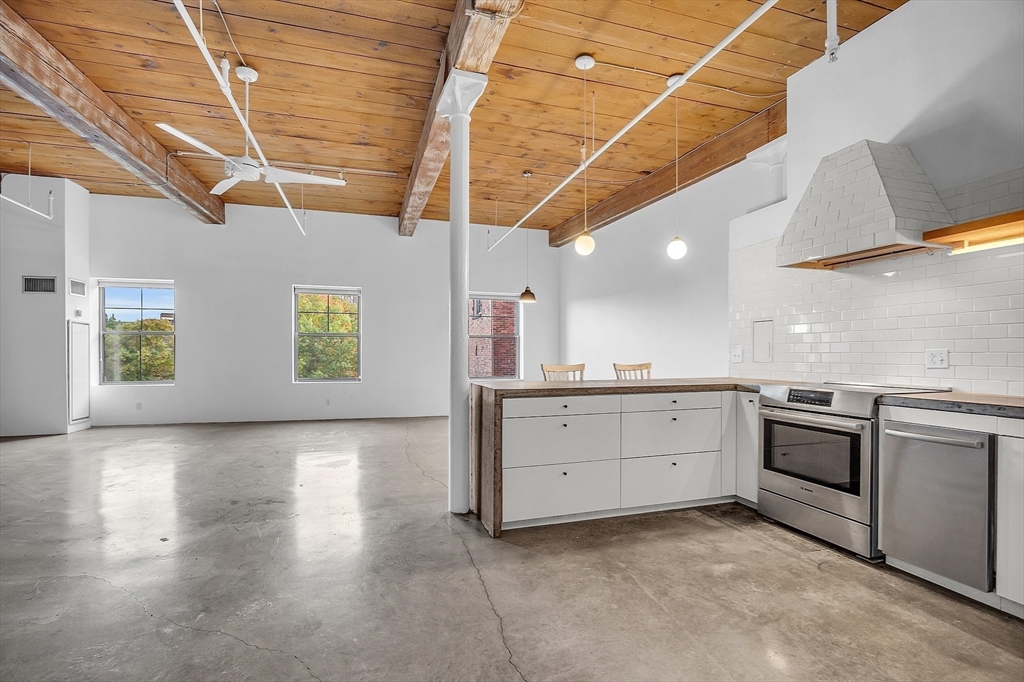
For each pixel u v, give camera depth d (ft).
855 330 11.23
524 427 10.11
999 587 6.83
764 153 15.05
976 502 7.00
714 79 13.44
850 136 11.48
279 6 10.74
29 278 22.06
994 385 8.59
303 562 8.73
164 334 25.67
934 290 9.57
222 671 5.73
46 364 22.17
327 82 13.85
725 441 11.71
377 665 5.85
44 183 22.17
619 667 5.81
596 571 8.35
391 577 8.14
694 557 8.88
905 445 8.00
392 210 27.22
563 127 16.55
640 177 21.47
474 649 6.17
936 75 9.68
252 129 16.88
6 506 11.84
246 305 26.20
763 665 5.82
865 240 9.11
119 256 24.63
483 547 9.39
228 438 21.16
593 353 27.07
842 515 8.97
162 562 8.72
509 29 11.44
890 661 5.89
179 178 19.83
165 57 12.60
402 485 13.83
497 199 25.07
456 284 11.70
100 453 18.03
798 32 11.36
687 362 19.25
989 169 8.81
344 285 27.61
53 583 7.92
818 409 9.45
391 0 10.61
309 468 15.80
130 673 5.68
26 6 10.69
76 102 13.01
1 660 5.91
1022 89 8.40
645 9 10.73
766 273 14.05
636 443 10.96
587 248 16.11
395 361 28.30
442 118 13.82
